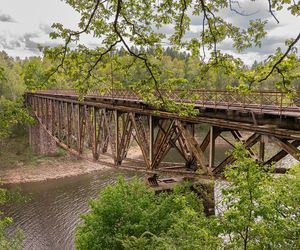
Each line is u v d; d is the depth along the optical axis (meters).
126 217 11.31
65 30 6.73
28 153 53.53
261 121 10.84
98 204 11.93
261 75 6.85
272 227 5.45
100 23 6.84
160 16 7.12
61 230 26.42
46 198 34.78
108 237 11.02
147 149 17.20
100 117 22.36
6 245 12.72
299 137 9.66
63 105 32.50
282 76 6.54
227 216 5.48
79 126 25.89
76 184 40.44
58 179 43.19
